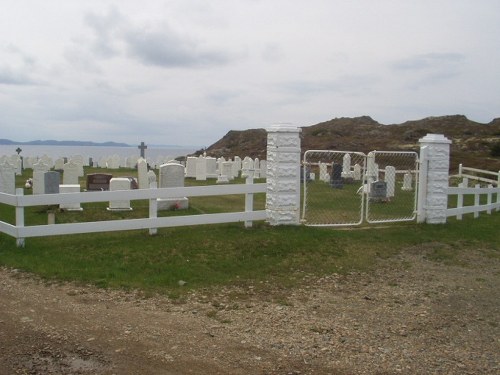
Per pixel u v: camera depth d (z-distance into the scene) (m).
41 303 6.95
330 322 6.65
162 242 10.24
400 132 61.09
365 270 9.45
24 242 10.01
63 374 4.80
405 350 5.77
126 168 36.97
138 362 5.15
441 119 65.69
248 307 7.16
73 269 8.59
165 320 6.46
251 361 5.30
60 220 13.23
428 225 13.70
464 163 41.75
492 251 11.41
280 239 10.74
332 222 14.09
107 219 13.64
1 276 8.22
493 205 17.25
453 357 5.62
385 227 13.12
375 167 21.64
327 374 5.05
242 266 9.21
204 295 7.64
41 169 16.80
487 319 7.01
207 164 29.42
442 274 9.40
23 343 5.51
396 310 7.27
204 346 5.64
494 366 5.40
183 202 15.48
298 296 7.80
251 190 11.76
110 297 7.35
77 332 5.90
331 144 54.75
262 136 68.19
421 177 13.88
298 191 12.07
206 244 10.22
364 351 5.69
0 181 16.33
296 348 5.70
